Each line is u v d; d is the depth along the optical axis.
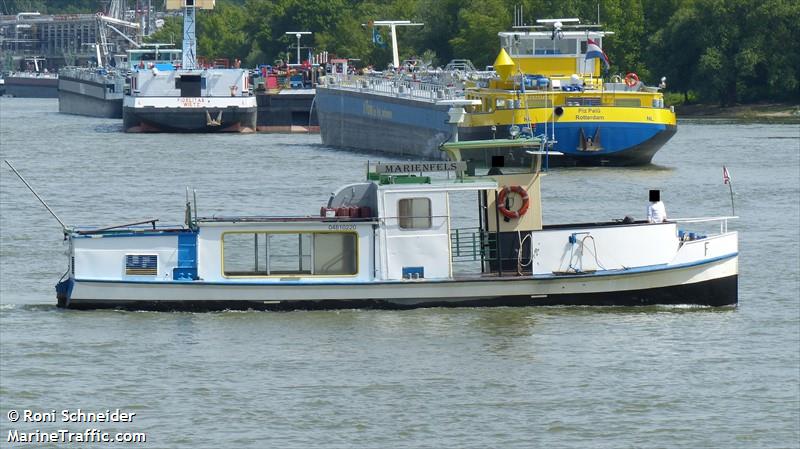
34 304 157.25
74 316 150.62
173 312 151.75
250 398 124.62
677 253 155.50
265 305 151.75
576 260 154.12
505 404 123.44
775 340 143.50
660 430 117.38
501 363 134.62
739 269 184.12
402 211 152.00
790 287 170.62
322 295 151.62
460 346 140.12
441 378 130.62
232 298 151.62
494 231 154.38
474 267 159.75
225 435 115.88
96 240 151.62
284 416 120.31
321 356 136.50
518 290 153.12
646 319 151.75
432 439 115.25
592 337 144.12
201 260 151.12
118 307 152.12
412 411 121.75
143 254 151.50
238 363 134.38
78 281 151.75
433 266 152.62
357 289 151.25
